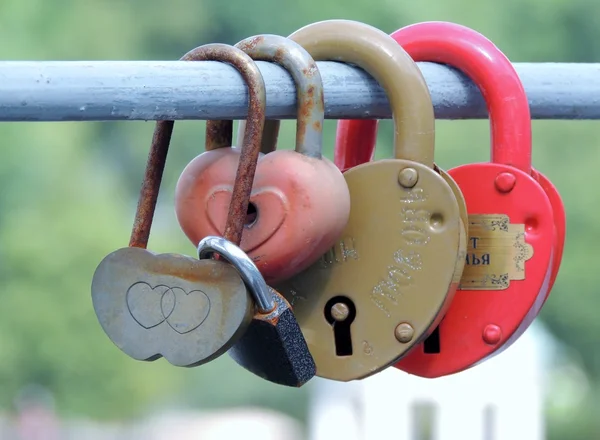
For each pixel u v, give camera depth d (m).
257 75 1.30
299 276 1.46
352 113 1.47
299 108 1.37
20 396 13.73
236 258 1.27
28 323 12.73
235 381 20.45
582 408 15.40
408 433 10.45
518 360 9.75
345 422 13.86
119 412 15.05
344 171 1.47
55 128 13.74
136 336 1.29
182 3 15.69
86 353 13.12
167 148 1.36
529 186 1.54
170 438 17.78
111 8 15.12
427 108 1.46
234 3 15.40
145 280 1.30
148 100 1.27
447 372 1.57
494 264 1.55
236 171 1.39
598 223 12.09
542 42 12.77
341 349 1.46
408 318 1.43
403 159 1.45
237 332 1.27
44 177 13.29
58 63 1.24
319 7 14.21
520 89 1.55
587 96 1.58
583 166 11.96
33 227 12.86
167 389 17.50
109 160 16.14
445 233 1.42
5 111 1.22
